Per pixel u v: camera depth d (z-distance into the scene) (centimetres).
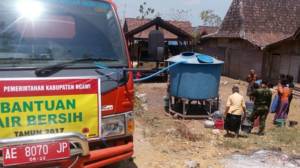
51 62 400
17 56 389
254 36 2436
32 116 373
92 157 400
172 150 750
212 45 2938
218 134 929
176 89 1116
